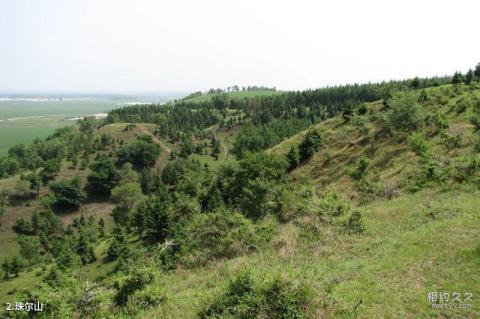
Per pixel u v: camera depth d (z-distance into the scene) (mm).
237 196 53000
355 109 72062
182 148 127562
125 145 124875
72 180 102500
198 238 23141
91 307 14484
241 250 21000
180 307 13922
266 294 11852
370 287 12703
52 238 84750
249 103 174625
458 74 67312
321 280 13711
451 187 24703
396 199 26438
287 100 160375
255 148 103062
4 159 122188
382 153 50125
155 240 53656
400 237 17234
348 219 21344
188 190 70000
